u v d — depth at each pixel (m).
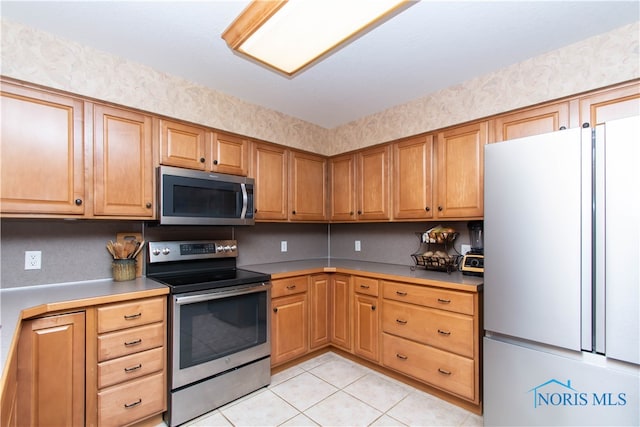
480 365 1.89
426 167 2.46
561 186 1.47
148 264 2.22
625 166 1.31
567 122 1.81
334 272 2.80
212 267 2.58
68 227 1.95
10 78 1.55
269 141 2.78
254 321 2.23
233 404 2.05
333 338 2.79
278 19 1.41
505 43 1.82
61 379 1.49
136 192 1.96
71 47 1.77
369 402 2.08
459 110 2.32
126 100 1.96
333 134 3.34
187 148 2.20
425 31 1.70
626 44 1.64
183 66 2.08
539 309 1.53
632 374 1.28
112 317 1.64
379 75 2.21
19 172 1.57
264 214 2.68
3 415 0.92
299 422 1.87
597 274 1.38
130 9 1.52
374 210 2.84
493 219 1.70
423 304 2.15
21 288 1.79
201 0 1.46
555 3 1.49
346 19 1.40
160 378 1.80
